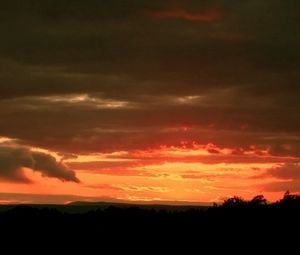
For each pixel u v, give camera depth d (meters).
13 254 54.00
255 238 53.09
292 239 52.44
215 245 52.91
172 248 53.28
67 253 53.88
